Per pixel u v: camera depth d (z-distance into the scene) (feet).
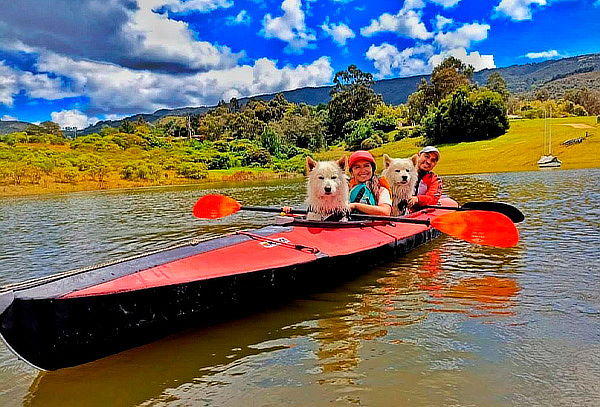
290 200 62.90
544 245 25.29
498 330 14.01
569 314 15.10
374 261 21.25
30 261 26.20
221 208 23.63
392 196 26.40
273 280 16.16
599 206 39.93
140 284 13.08
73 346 12.11
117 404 10.68
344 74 314.96
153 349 13.46
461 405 10.21
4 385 11.76
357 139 237.04
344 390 10.97
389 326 14.64
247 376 11.79
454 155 140.15
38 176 113.50
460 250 24.94
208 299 14.47
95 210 56.44
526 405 10.15
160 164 146.72
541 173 91.81
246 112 337.11
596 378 11.14
